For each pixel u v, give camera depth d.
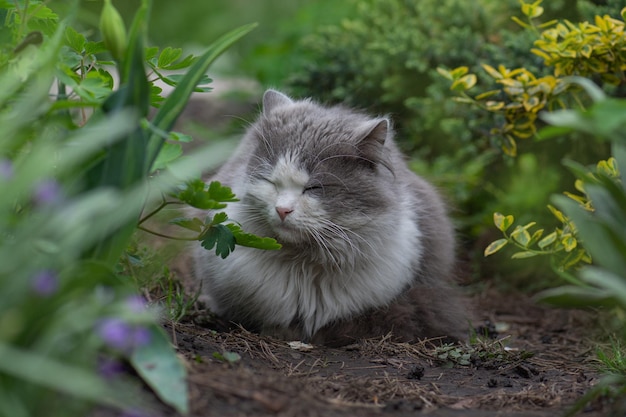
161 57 3.62
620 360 3.91
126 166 2.68
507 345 4.75
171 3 13.66
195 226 3.57
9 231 2.81
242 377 3.06
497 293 5.93
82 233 2.46
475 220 6.29
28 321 2.33
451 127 6.02
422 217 4.79
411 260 4.49
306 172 4.03
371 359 3.99
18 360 2.16
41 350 2.24
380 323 4.38
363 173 4.18
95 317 2.34
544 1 5.99
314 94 7.07
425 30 6.68
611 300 2.72
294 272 4.32
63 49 3.45
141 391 2.74
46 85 2.80
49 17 3.47
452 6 6.54
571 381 3.76
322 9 9.02
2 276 2.31
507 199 6.18
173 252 5.41
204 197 3.22
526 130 5.20
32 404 2.29
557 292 2.76
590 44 4.62
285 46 8.86
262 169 4.11
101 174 2.74
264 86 8.25
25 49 3.11
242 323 4.51
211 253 4.45
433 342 4.47
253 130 4.57
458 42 6.21
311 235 4.08
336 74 7.00
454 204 6.12
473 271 6.20
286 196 4.01
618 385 3.36
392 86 6.68
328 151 4.09
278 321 4.39
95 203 2.35
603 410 3.06
